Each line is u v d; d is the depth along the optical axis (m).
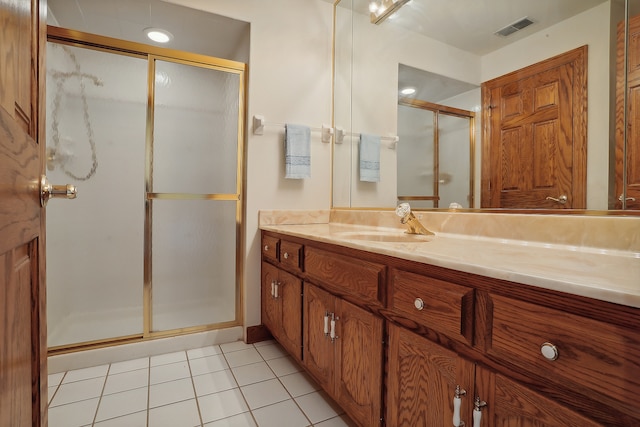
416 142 1.75
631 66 0.96
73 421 1.35
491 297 0.74
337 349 1.32
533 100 1.21
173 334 2.05
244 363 1.87
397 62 1.87
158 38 2.29
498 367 0.73
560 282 0.60
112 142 1.98
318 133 2.32
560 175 1.13
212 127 2.15
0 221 0.44
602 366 0.54
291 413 1.42
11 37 0.52
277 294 1.88
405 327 0.99
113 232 2.01
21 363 0.57
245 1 2.07
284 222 2.20
